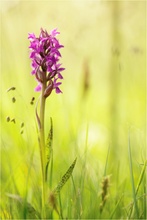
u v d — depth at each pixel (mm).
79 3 6262
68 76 8188
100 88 9344
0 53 6777
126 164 4727
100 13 6328
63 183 3361
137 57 7422
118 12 6465
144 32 6754
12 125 5805
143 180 3777
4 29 6832
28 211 3596
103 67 7941
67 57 7410
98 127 6609
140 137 4406
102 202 3684
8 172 4879
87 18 6312
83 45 6477
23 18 6914
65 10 6312
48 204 3449
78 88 7906
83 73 6801
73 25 6305
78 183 4188
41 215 3615
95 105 8164
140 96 7488
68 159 4672
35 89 3469
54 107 6844
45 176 3438
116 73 6746
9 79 6383
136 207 3451
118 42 6645
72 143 5238
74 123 6727
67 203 3793
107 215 3877
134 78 7438
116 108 6543
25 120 5297
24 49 7043
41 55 3350
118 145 5805
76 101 7457
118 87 6715
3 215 4059
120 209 3881
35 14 6691
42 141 3420
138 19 6645
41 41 3314
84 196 4070
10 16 7016
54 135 5859
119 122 6383
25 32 7039
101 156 5910
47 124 6145
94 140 6230
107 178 3660
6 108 6395
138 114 6887
